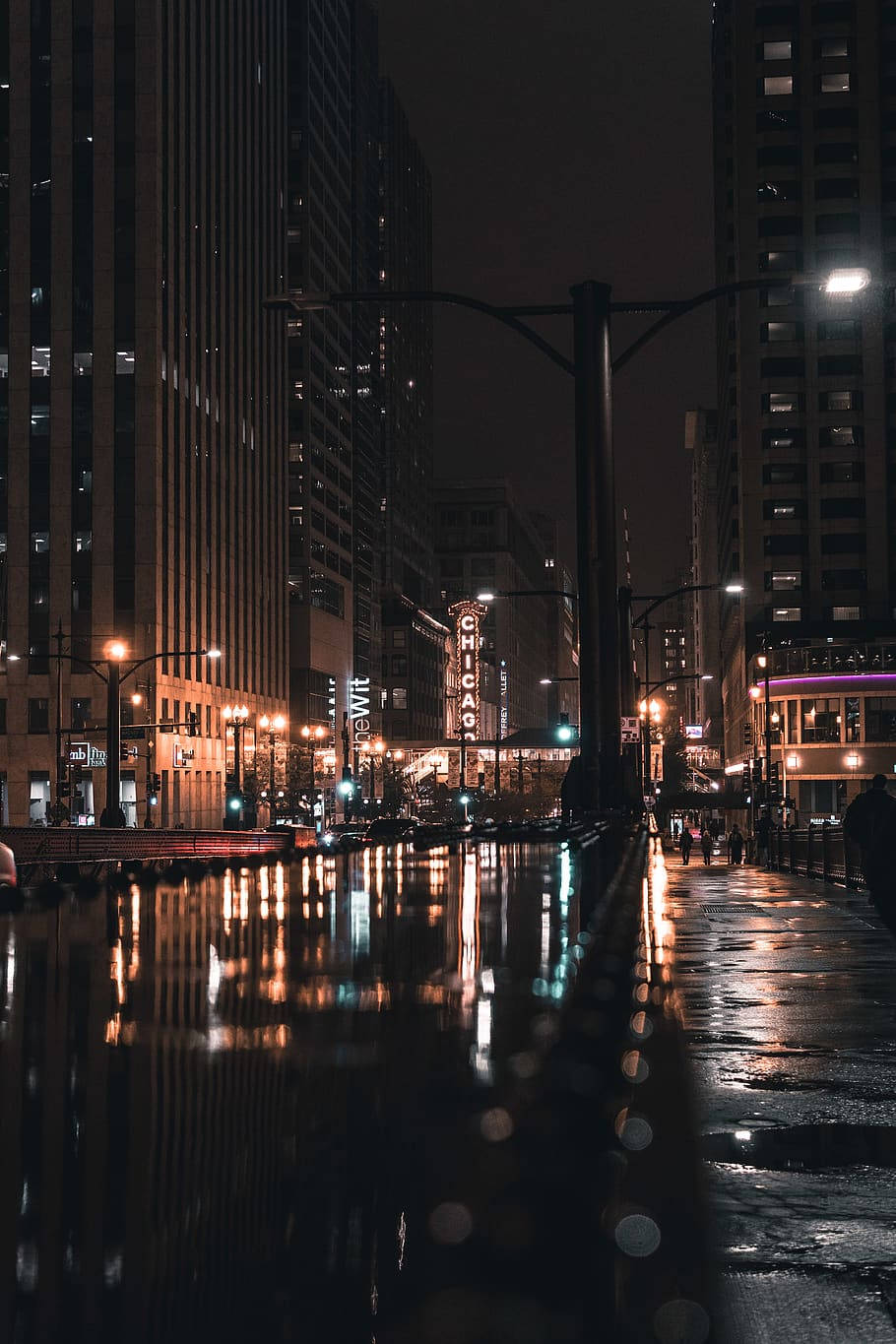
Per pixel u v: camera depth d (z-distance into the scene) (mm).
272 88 162500
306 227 176750
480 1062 3664
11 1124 3061
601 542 27562
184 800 120625
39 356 119438
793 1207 7273
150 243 119625
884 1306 5539
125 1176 2627
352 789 142125
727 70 176375
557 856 19016
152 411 118062
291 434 170375
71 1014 4957
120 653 65312
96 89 121312
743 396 151375
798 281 27531
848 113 152500
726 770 175250
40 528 117688
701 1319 3406
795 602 149000
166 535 120000
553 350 27922
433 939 7652
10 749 115125
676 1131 5918
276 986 5762
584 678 27641
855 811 18031
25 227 120750
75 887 13125
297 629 167375
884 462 149375
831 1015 15125
